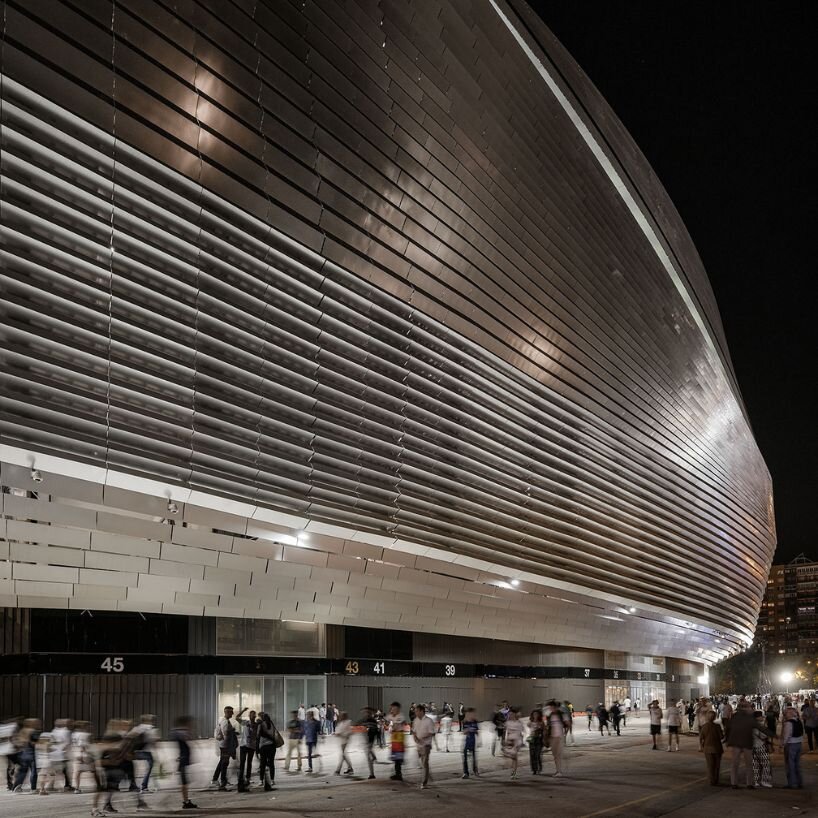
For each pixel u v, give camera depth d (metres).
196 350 20.38
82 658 28.44
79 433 17.92
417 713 19.23
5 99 16.59
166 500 19.69
